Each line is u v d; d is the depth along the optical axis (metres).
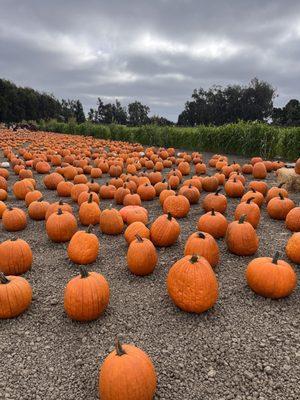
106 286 3.55
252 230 4.87
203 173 11.26
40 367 2.94
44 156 14.03
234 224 4.94
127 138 26.61
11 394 2.68
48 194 8.92
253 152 15.94
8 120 71.06
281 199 6.55
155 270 4.57
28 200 7.56
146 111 68.12
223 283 4.20
